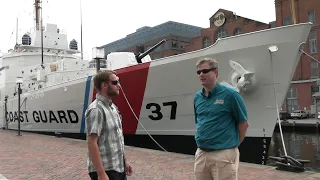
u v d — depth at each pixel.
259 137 8.00
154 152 8.65
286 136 24.80
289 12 36.66
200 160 3.05
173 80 8.81
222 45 8.03
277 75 7.56
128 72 9.63
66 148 9.88
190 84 8.54
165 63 8.86
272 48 7.42
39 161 7.67
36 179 5.85
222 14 44.03
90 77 10.77
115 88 2.76
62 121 12.64
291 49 7.30
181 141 9.11
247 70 7.79
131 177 5.79
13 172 6.45
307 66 36.09
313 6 35.38
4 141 11.89
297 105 36.69
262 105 7.84
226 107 2.89
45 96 13.27
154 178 5.70
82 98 11.20
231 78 7.96
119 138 2.79
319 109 31.58
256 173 5.85
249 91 7.83
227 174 2.88
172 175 5.92
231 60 7.93
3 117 19.06
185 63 8.48
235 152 2.95
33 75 15.87
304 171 6.01
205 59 2.95
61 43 18.73
